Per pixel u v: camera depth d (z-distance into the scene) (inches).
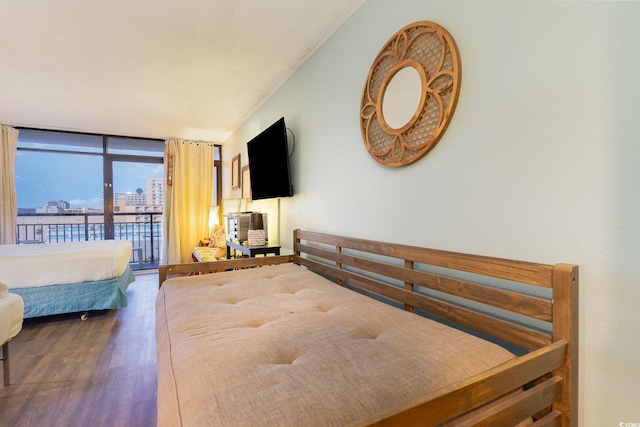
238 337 39.0
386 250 59.5
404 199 59.1
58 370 76.0
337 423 23.1
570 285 32.6
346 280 71.2
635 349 30.9
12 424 56.2
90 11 71.6
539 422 30.5
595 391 33.7
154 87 117.5
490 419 25.6
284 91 111.8
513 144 41.2
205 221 209.8
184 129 182.1
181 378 30.5
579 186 34.9
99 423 56.9
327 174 84.5
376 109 63.4
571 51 35.4
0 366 77.4
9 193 163.8
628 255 31.3
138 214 205.5
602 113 33.0
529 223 39.6
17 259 101.6
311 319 45.0
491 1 43.5
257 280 69.2
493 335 40.9
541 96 38.2
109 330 102.6
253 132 147.1
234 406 24.5
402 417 20.9
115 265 113.9
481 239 45.3
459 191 48.4
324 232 86.2
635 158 30.7
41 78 108.9
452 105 48.4
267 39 85.0
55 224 183.2
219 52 91.6
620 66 31.7
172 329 43.9
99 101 132.5
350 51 74.1
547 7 37.5
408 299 54.2
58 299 105.0
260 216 119.0
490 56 43.7
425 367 30.7
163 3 69.1
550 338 34.7
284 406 24.5
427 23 52.1
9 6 69.4
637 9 30.6
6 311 62.4
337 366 30.8
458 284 45.4
